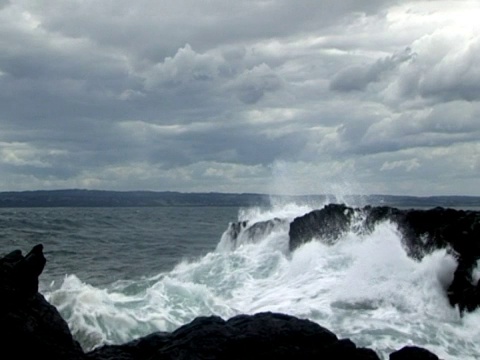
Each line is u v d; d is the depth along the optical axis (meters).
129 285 18.92
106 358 9.27
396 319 14.31
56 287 19.09
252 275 19.83
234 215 81.88
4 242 33.44
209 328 9.29
